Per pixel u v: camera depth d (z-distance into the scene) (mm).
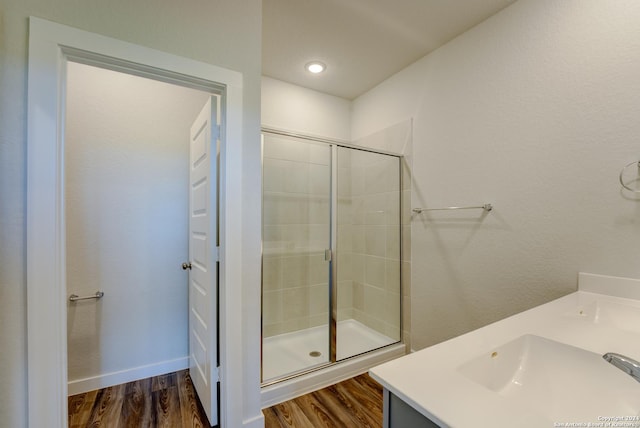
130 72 1344
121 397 1935
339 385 2100
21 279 1083
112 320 2084
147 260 2199
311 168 2775
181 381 2141
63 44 1147
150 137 2207
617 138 1378
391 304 2639
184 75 1398
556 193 1589
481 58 1961
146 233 2195
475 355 793
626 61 1352
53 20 1137
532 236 1688
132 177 2148
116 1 1253
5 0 1080
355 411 1791
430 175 2307
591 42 1462
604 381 774
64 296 1175
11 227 1071
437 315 2250
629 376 742
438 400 587
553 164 1601
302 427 1644
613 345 865
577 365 834
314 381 2041
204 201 1769
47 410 1104
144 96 2189
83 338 1993
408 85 2521
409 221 2482
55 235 1126
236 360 1513
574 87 1521
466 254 2045
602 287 1408
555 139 1593
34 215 1090
